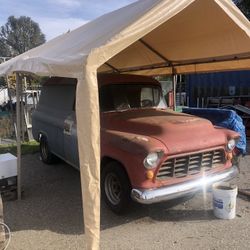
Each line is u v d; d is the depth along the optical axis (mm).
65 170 7641
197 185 4934
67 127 6336
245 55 6434
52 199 5988
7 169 5910
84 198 3674
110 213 5320
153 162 4555
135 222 5027
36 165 8117
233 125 6883
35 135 8422
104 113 5988
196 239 4500
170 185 4734
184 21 5586
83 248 4359
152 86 6820
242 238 4492
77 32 6340
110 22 5227
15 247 4430
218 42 6250
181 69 8445
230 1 4859
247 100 12648
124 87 6445
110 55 3834
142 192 4566
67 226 4965
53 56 4773
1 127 12922
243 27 5043
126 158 4750
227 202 4996
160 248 4309
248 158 8258
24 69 5516
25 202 5887
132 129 5320
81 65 3746
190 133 5031
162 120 5320
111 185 5270
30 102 14336
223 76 13641
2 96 26531
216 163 5289
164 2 4191
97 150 3680
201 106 14328
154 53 7906
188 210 5383
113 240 4535
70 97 6590
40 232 4809
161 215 5234
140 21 4047
